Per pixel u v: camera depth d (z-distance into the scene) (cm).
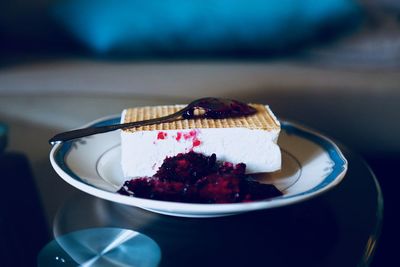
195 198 30
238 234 31
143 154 35
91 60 75
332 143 38
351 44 75
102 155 37
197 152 35
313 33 76
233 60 76
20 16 79
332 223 33
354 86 66
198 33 73
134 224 32
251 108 38
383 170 68
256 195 31
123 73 69
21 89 61
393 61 73
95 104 50
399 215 62
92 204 34
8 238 31
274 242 31
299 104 66
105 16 73
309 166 36
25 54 78
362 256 30
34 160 39
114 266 29
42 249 30
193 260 29
